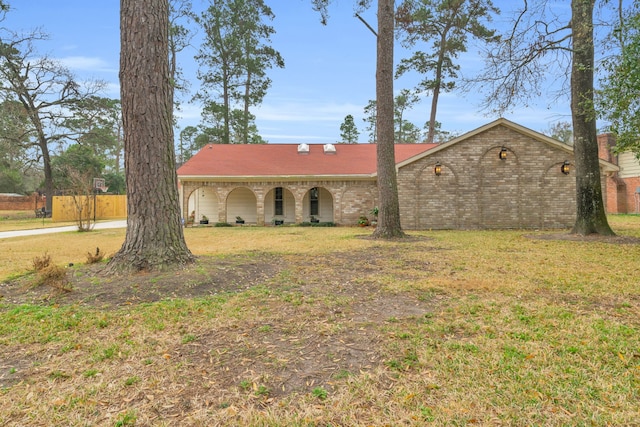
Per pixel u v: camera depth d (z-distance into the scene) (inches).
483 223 603.8
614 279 212.7
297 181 748.6
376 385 96.3
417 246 373.1
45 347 121.7
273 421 81.0
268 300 173.9
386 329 136.0
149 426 79.5
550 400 88.1
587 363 107.0
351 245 384.5
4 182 1673.2
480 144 602.5
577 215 433.1
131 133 214.2
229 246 387.9
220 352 117.3
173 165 225.9
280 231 592.7
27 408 86.5
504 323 141.5
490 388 94.1
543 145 597.6
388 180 449.4
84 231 617.0
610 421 79.7
